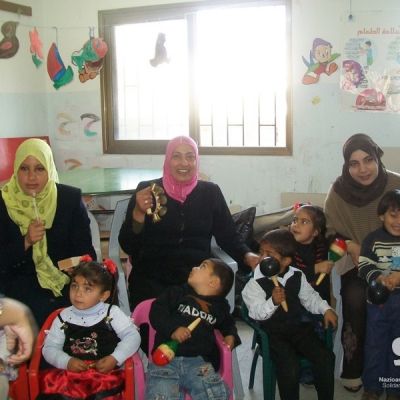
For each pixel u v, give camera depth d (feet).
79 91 14.30
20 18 13.41
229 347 5.89
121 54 14.01
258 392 7.45
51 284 6.64
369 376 6.79
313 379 6.77
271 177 12.80
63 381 5.34
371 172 7.44
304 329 6.68
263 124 12.96
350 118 11.90
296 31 12.02
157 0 13.16
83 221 7.04
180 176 7.34
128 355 5.43
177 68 13.51
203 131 13.46
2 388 4.19
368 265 6.79
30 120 13.98
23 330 3.98
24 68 13.67
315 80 12.03
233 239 7.82
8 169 12.76
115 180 10.94
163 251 7.35
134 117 14.20
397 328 6.66
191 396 5.64
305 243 7.31
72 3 13.96
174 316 6.00
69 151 14.66
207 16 12.91
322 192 12.40
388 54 11.41
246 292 6.68
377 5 11.34
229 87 13.08
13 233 6.74
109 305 5.79
